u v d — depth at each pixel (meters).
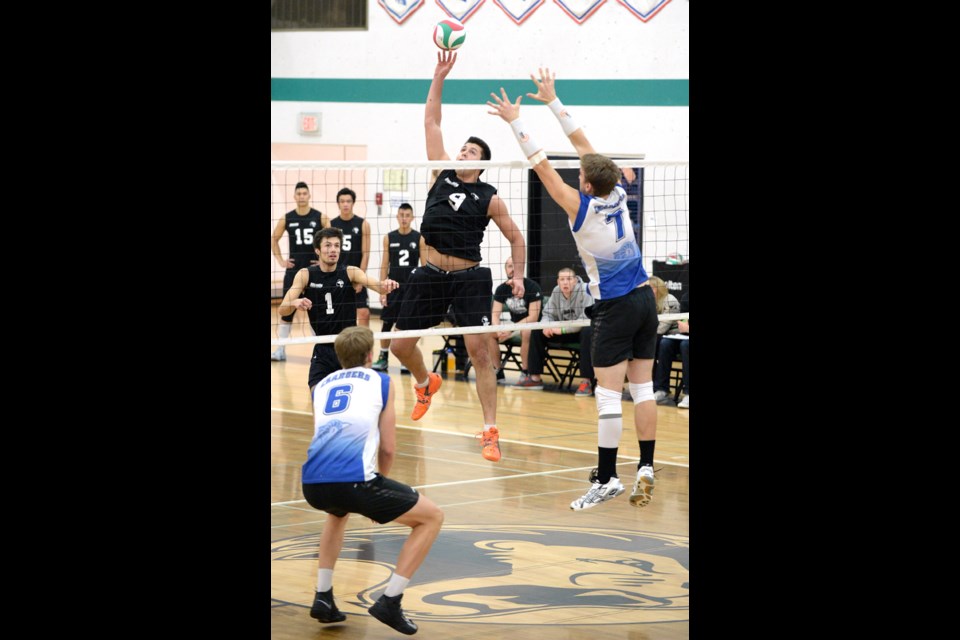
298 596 7.51
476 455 12.52
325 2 24.20
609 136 20.89
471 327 11.34
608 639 6.67
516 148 21.86
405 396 16.61
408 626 6.64
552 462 12.18
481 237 11.51
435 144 11.91
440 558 8.48
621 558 8.50
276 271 25.09
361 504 6.59
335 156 24.50
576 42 21.09
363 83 23.98
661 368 15.80
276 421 14.28
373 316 24.31
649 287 8.97
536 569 8.21
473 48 22.30
